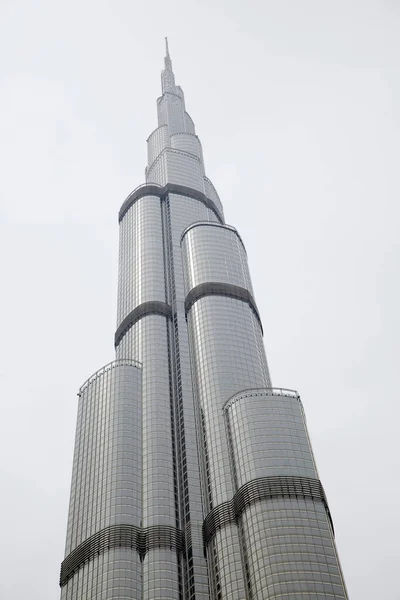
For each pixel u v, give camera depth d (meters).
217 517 159.50
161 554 162.12
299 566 136.25
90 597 152.38
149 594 153.62
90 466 187.38
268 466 157.88
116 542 161.38
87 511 175.00
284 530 143.12
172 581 157.50
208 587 156.38
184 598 156.62
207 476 174.25
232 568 147.75
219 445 176.75
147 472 182.88
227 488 164.50
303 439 165.50
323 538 142.12
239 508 154.88
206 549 162.00
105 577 154.50
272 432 166.25
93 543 163.38
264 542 142.12
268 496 150.62
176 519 173.12
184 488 181.12
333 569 136.50
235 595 142.75
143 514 172.25
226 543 153.12
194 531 168.50
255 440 164.75
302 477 155.00
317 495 151.62
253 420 169.88
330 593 132.25
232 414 176.25
